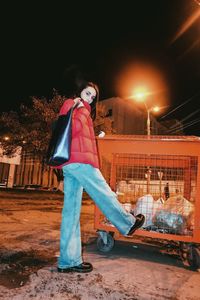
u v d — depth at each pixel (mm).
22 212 6461
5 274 2334
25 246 3197
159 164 3451
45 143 20641
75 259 2480
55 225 4766
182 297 2092
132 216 2564
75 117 2561
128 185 3480
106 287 2176
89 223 5305
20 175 27406
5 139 22281
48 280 2246
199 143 2883
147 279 2404
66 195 2547
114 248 3371
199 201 2830
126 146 3100
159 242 3871
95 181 2488
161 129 38875
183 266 2836
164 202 3154
